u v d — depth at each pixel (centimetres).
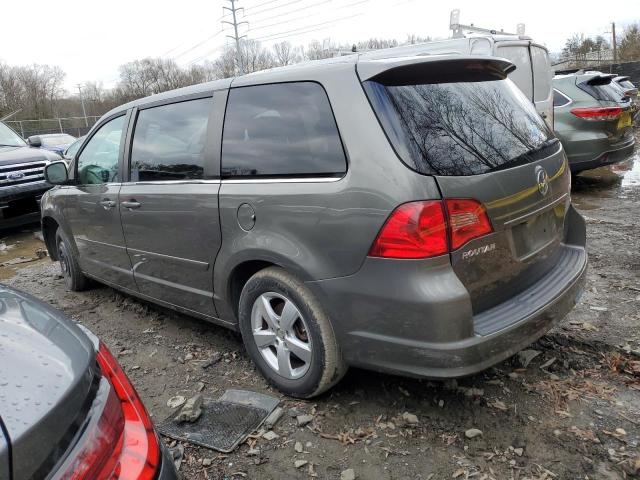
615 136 759
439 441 242
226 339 366
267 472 231
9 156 775
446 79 255
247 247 274
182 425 267
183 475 230
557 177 283
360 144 231
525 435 242
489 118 257
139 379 318
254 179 275
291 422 263
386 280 222
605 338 323
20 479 113
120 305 450
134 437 148
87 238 431
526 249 257
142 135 362
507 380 286
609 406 259
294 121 262
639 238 526
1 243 762
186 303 343
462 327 217
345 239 233
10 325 161
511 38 710
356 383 291
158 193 332
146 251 358
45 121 4406
